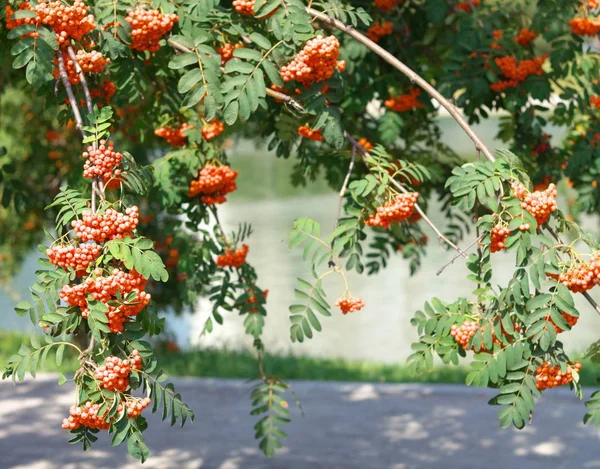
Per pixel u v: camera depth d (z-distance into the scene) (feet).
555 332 9.17
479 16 16.12
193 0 11.42
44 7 9.68
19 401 30.32
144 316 8.71
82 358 8.32
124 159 9.45
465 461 23.31
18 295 51.57
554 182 17.29
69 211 8.67
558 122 18.44
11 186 17.61
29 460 23.68
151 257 8.30
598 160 16.58
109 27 10.75
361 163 16.69
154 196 14.46
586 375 32.32
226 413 28.78
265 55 10.61
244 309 15.15
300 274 64.03
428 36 17.31
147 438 25.95
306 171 15.48
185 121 14.49
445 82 15.84
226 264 14.94
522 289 9.16
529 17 16.88
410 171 11.37
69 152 33.17
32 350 8.41
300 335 10.84
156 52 12.72
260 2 10.61
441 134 18.80
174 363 36.09
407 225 14.46
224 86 10.44
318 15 11.00
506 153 10.21
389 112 16.92
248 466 23.08
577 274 9.17
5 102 31.83
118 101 12.95
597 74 16.19
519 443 24.97
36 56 9.75
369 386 31.73
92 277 8.20
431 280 62.59
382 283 62.39
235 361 36.45
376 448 24.59
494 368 9.55
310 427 26.86
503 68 15.47
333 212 93.09
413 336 48.26
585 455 23.72
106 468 23.06
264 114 14.43
